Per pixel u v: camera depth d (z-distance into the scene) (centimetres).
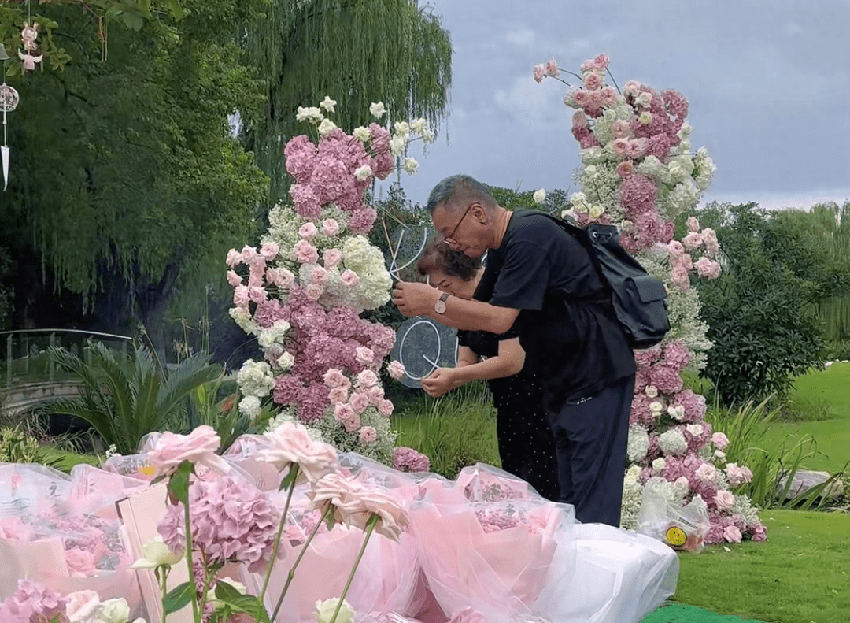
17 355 974
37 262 1580
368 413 418
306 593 132
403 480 168
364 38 1762
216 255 1730
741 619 335
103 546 125
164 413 600
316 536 136
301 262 420
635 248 509
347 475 157
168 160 1625
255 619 102
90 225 1532
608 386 311
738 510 513
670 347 506
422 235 427
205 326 816
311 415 414
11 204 1495
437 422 780
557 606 146
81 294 1592
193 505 96
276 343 412
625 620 152
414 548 145
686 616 335
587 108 524
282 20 1784
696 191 508
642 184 499
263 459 96
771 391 1316
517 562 144
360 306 422
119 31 1400
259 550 95
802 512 611
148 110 1547
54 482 142
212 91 1720
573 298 311
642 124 511
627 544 163
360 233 425
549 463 334
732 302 1305
